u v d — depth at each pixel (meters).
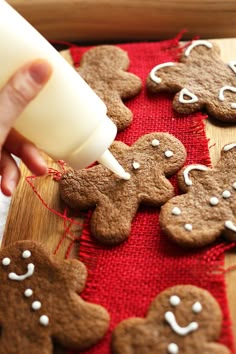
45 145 0.38
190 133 0.45
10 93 0.34
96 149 0.38
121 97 0.48
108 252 0.40
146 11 0.53
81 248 0.41
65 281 0.38
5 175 0.40
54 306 0.38
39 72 0.34
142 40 0.56
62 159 0.39
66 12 0.53
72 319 0.37
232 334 0.36
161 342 0.35
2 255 0.40
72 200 0.42
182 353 0.35
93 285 0.39
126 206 0.41
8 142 0.39
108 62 0.50
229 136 0.45
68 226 0.42
